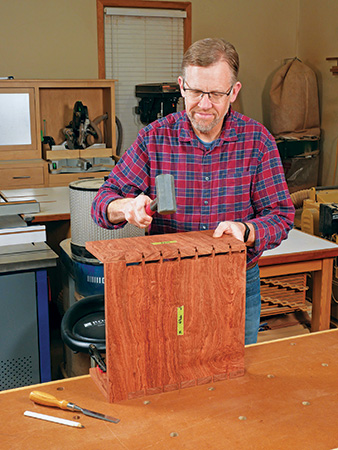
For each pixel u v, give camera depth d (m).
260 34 6.59
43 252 2.41
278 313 2.97
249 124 1.73
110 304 1.25
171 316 1.32
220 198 1.75
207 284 1.34
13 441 1.15
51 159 5.45
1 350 2.39
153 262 1.30
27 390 1.36
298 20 6.70
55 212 3.45
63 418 1.23
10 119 5.29
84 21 5.85
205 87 1.50
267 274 2.77
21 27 5.63
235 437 1.16
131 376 1.31
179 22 6.31
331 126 6.25
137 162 1.72
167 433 1.18
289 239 3.03
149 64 6.31
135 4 5.99
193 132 1.69
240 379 1.40
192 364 1.36
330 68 6.21
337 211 3.24
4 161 5.32
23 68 5.73
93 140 6.11
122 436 1.17
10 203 2.71
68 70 5.89
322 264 2.85
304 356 1.53
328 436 1.16
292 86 5.94
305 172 6.06
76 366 2.46
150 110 6.00
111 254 1.25
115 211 1.57
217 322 1.37
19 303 2.38
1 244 2.46
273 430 1.18
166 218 1.76
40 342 2.45
